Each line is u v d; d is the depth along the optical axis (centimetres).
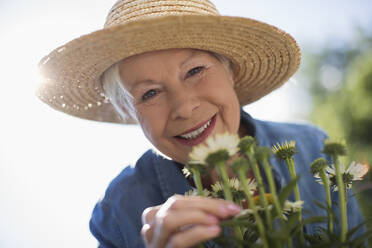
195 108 61
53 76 65
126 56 60
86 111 79
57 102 73
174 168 73
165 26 55
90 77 67
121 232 72
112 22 62
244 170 44
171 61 60
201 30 57
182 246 42
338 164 47
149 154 78
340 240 46
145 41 57
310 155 79
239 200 50
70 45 58
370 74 222
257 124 80
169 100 61
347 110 230
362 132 219
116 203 74
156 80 60
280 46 65
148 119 62
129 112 69
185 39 58
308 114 285
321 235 50
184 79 61
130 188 74
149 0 60
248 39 62
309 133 82
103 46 58
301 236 47
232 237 45
